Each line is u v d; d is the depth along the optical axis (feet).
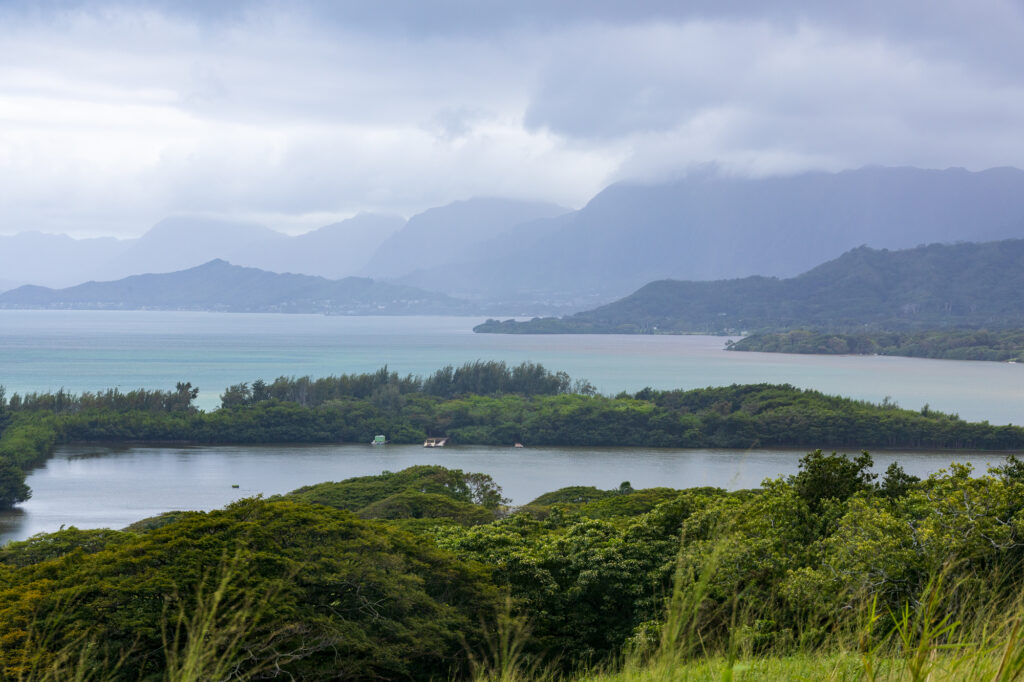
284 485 336.70
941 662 21.44
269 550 77.20
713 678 24.53
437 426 488.85
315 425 469.16
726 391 548.72
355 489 221.25
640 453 441.27
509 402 528.22
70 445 429.38
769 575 56.80
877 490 98.27
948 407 647.15
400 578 78.33
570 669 77.30
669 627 19.71
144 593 63.46
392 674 74.33
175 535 76.89
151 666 56.54
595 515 152.87
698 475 371.56
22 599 64.23
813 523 83.15
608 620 86.33
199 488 325.01
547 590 85.51
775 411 483.51
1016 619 20.52
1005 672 19.54
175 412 469.98
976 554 47.67
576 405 500.33
